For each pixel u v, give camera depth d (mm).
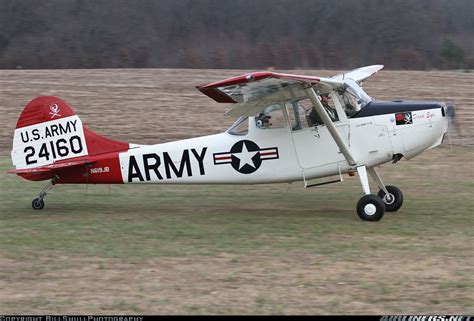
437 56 112875
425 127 36469
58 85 90500
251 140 38219
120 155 39625
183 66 113688
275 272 27375
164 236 33562
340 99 37000
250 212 39688
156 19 128750
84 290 25516
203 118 75312
